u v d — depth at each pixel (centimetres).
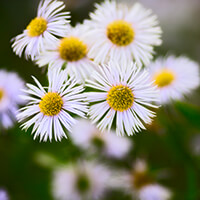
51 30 14
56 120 14
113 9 15
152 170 20
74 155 20
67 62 15
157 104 17
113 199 21
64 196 20
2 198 20
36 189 21
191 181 19
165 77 18
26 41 14
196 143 21
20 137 19
